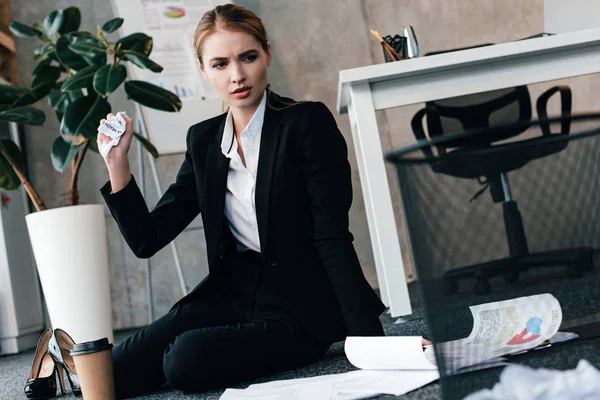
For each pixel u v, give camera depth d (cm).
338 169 192
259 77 184
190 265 464
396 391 143
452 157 108
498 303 118
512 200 109
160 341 195
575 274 116
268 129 192
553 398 113
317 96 474
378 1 475
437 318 114
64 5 465
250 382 187
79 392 207
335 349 232
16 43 459
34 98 380
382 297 333
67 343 209
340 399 143
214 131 200
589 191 109
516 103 330
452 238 111
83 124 343
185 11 412
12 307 406
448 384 115
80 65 369
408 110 469
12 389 250
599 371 114
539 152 108
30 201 451
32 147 459
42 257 345
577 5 328
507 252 112
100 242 351
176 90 399
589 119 108
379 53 475
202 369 182
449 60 203
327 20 474
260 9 474
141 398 190
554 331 119
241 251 201
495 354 118
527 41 201
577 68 207
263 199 189
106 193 187
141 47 366
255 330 187
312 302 192
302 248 194
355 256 189
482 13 480
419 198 110
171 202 200
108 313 350
